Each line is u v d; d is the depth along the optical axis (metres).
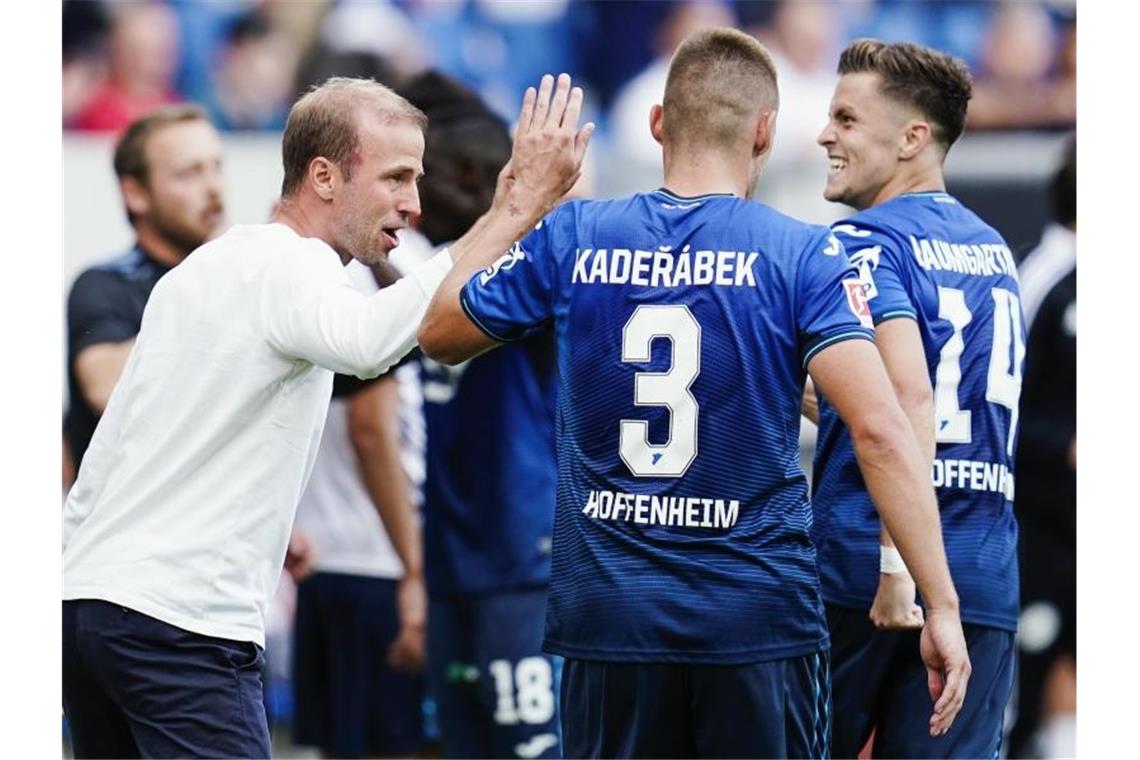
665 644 12.74
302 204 14.06
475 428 19.94
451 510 20.11
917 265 15.48
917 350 14.66
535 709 19.94
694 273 12.85
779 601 12.80
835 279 12.75
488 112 20.34
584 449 13.10
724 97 13.17
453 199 20.02
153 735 13.27
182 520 13.31
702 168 13.23
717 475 12.75
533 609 19.97
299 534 20.69
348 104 13.93
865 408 12.52
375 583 22.25
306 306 13.06
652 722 12.89
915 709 15.50
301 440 13.62
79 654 13.41
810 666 13.06
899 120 16.00
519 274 13.17
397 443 21.05
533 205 13.26
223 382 13.34
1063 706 24.67
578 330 13.01
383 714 22.39
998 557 15.69
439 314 13.04
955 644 12.88
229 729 13.27
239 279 13.44
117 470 13.58
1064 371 24.25
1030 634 24.58
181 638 13.20
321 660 22.50
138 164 21.45
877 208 15.80
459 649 20.22
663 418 12.80
